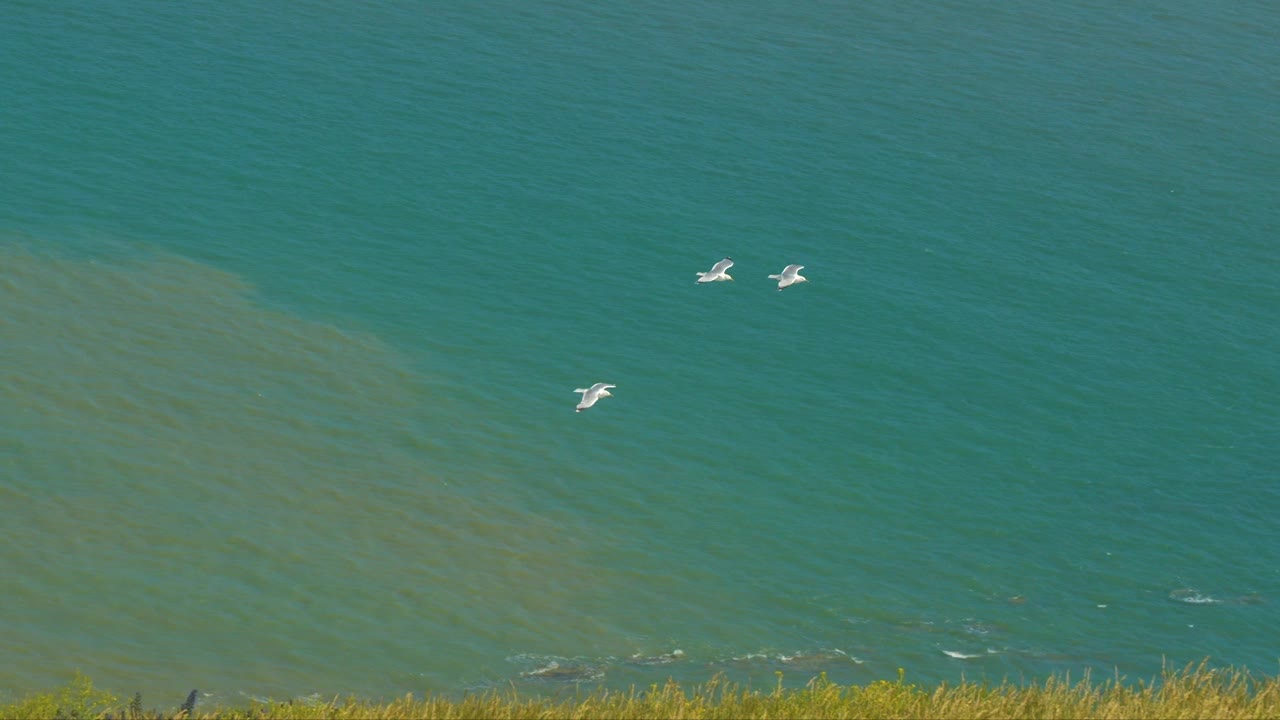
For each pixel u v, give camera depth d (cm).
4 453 7756
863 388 9550
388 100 12756
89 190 10906
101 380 8638
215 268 10188
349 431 8556
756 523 8125
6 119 11706
